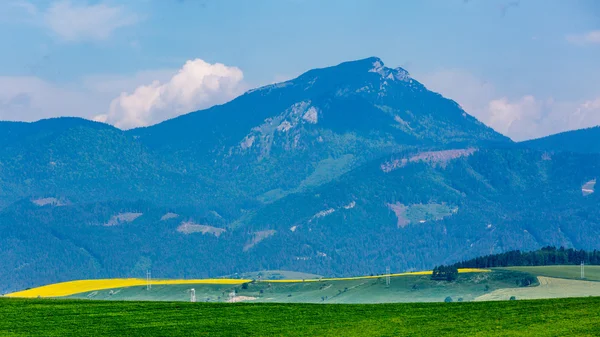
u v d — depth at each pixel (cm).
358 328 11106
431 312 12031
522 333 10488
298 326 11288
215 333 10912
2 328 11106
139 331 11000
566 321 11031
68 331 10981
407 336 10594
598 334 10300
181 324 11400
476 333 10594
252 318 11800
